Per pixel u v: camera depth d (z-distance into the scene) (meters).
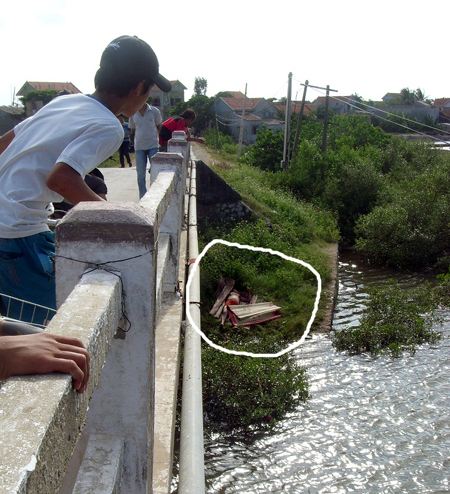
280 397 7.82
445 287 13.38
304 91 23.97
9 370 0.96
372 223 17.08
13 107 42.03
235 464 6.73
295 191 21.67
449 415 7.79
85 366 1.03
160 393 2.75
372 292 12.67
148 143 7.35
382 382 8.84
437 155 27.64
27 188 2.22
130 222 1.47
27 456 0.73
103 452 1.57
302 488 6.28
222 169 23.20
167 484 2.07
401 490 6.25
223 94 67.75
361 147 27.33
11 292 2.37
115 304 1.39
